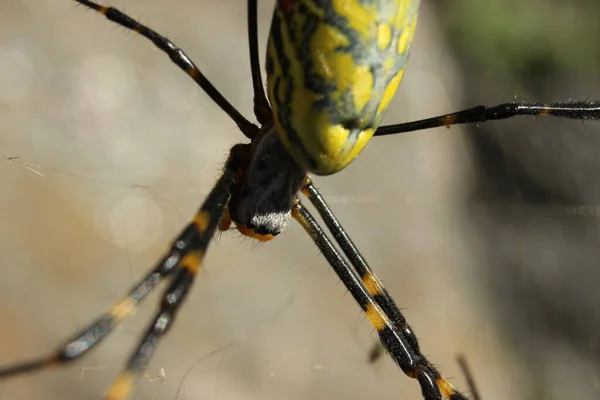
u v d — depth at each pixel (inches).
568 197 13.8
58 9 10.8
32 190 9.6
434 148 12.9
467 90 14.2
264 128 6.6
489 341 11.7
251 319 10.1
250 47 6.5
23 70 10.2
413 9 6.2
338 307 10.7
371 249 11.4
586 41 15.7
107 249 9.8
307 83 6.2
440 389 6.8
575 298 13.0
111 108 10.5
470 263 12.3
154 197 10.2
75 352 6.0
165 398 8.7
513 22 15.3
